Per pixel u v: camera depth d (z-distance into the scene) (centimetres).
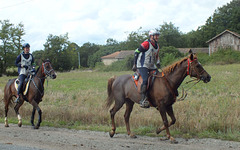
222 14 5781
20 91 824
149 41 634
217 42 4156
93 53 8138
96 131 725
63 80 2236
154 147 556
